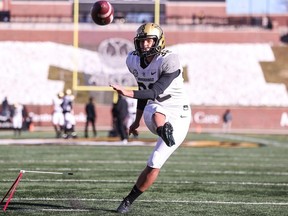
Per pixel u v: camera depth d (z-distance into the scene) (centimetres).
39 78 12056
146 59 1891
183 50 13038
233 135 8331
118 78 11075
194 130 10106
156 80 1878
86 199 2244
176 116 1892
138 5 12288
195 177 3073
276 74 12506
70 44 12825
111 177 2992
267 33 13475
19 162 3741
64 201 2191
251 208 2127
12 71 12219
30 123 9138
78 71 11981
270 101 11838
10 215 1891
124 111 5803
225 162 3997
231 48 13125
